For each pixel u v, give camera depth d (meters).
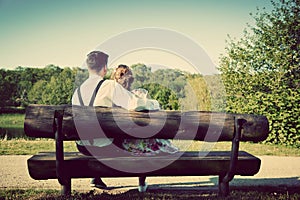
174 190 4.75
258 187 4.93
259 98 9.29
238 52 10.05
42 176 3.60
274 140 9.05
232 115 3.75
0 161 6.65
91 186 4.86
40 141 9.19
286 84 9.45
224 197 4.09
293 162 6.96
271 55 9.73
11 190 4.63
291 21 9.88
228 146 8.79
